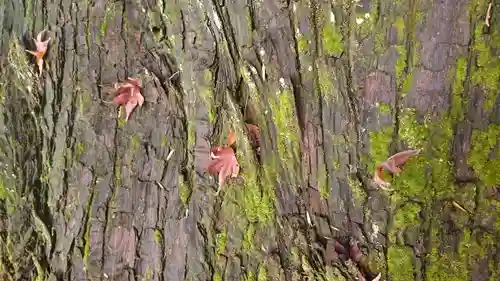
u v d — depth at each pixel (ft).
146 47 2.49
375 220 2.36
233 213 2.47
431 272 2.32
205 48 2.43
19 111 2.54
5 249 2.56
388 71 2.31
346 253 2.36
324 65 2.34
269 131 2.41
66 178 2.55
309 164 2.40
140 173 2.53
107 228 2.54
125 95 2.49
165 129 2.51
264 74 2.38
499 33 2.22
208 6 2.39
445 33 2.25
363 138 2.36
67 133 2.53
